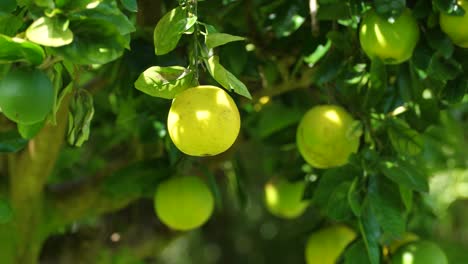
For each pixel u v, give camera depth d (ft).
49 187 6.80
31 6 4.46
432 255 5.69
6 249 6.47
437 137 7.22
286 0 5.62
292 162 6.65
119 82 5.77
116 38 4.49
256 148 10.30
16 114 4.48
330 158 5.53
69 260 7.02
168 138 5.65
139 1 5.75
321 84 5.52
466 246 9.30
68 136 4.97
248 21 5.90
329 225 6.28
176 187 6.02
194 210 6.01
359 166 5.41
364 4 5.30
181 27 4.70
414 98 5.55
